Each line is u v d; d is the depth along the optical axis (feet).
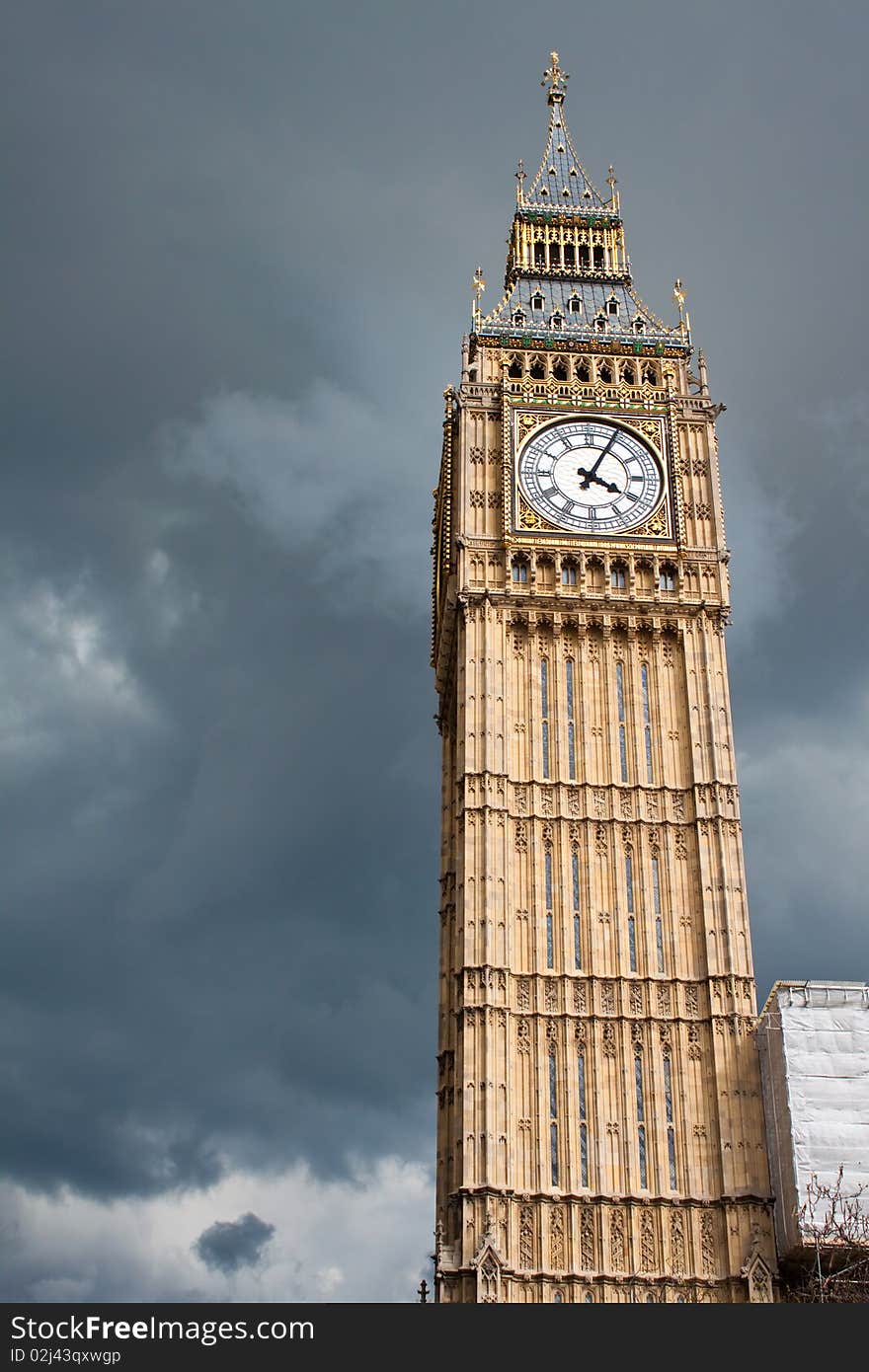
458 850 268.82
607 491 294.05
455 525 294.87
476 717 273.95
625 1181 241.96
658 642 284.41
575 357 311.27
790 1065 239.91
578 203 343.26
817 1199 231.71
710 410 305.12
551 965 256.32
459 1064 250.16
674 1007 254.06
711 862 264.31
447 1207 256.73
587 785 270.05
